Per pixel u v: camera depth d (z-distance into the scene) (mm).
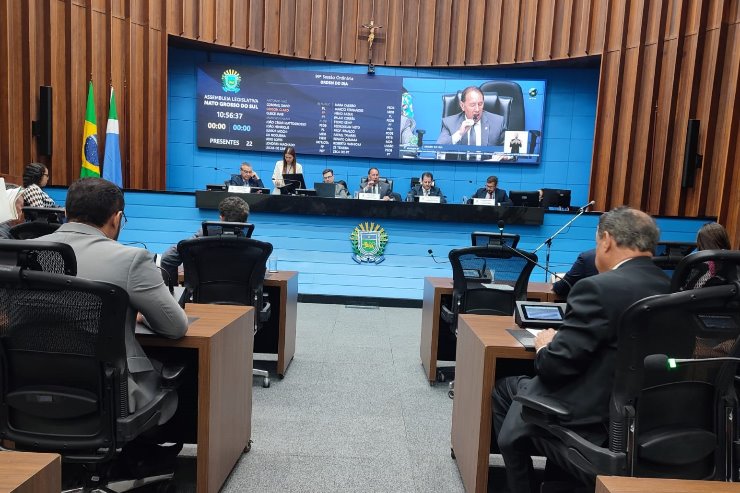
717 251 1201
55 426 1437
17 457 913
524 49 6914
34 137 5484
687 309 1155
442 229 5441
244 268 2846
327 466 2148
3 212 3734
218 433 1821
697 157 5520
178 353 2008
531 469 1757
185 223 5312
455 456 2209
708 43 5500
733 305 1170
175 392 1716
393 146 7383
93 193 1537
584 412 1363
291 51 7148
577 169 7359
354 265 5414
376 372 3412
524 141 7246
